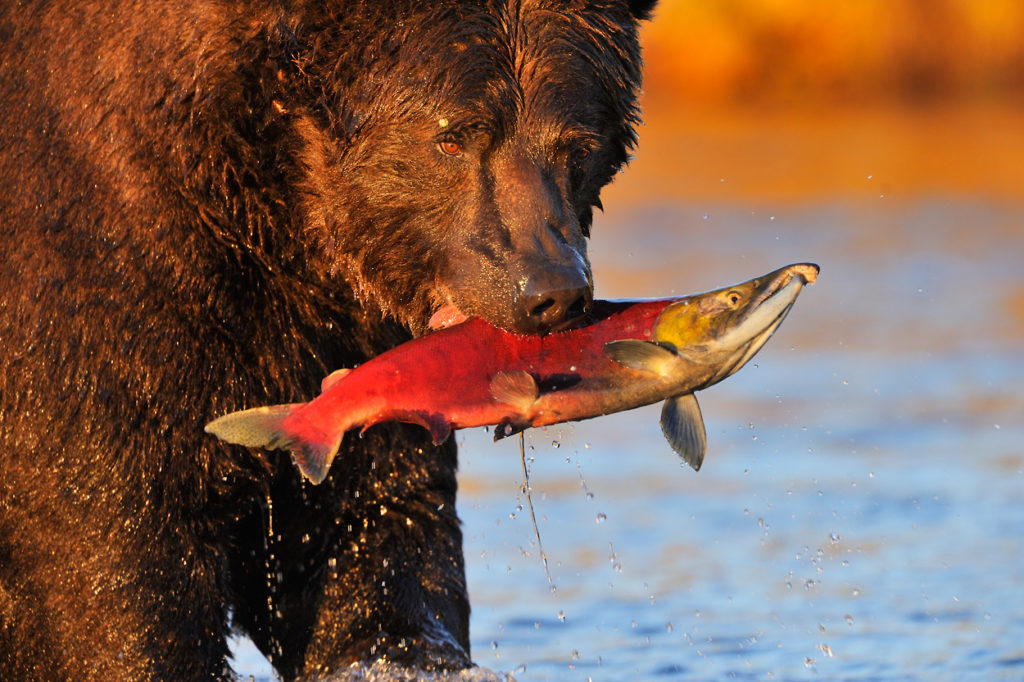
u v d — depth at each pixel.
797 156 84.00
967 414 35.59
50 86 17.45
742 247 57.47
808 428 35.06
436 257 17.25
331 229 17.62
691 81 113.62
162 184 17.00
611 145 18.20
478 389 16.31
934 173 75.50
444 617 18.64
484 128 16.83
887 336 43.66
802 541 27.59
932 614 23.64
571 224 16.88
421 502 18.78
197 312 17.08
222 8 17.03
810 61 113.06
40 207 17.11
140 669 16.84
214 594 17.31
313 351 18.03
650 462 33.62
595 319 16.67
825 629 23.19
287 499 18.38
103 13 17.47
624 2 18.11
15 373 16.94
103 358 16.78
